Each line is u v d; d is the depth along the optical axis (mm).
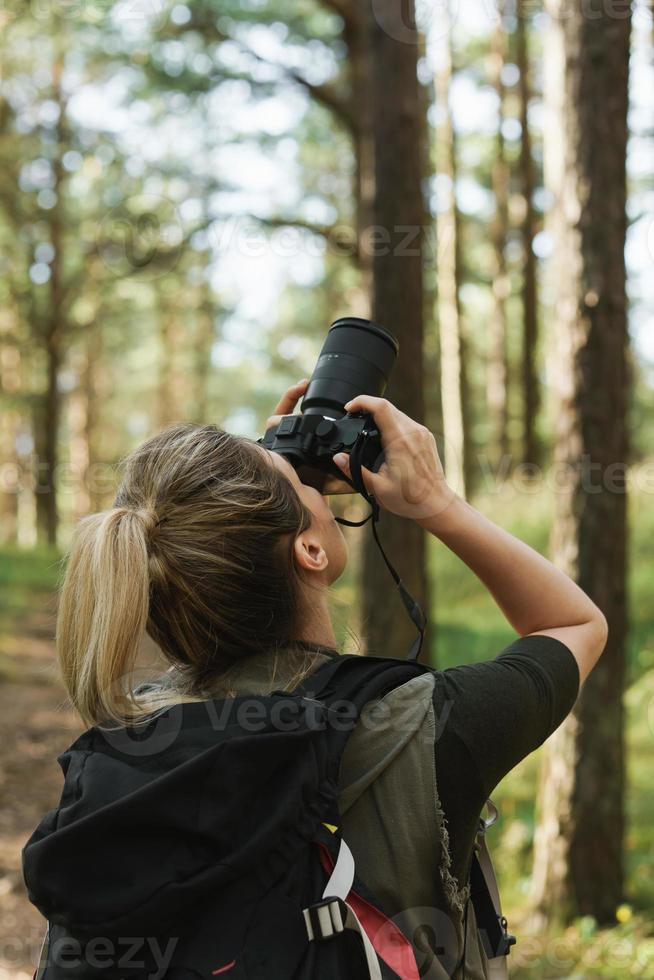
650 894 4395
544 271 18891
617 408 4035
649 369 21281
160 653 1111
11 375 21531
